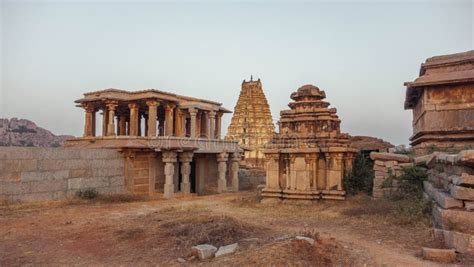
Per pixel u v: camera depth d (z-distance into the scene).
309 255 8.10
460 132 16.61
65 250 10.11
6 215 15.84
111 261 9.02
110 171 24.56
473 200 9.59
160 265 8.55
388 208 14.10
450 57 17.89
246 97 62.00
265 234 11.23
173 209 17.78
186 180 27.80
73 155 22.02
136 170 26.44
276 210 16.97
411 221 11.86
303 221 13.95
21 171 19.05
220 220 12.34
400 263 7.97
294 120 20.23
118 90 32.50
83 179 22.59
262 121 60.62
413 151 21.31
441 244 9.19
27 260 9.23
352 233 11.34
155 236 11.02
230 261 8.30
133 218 14.97
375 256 8.52
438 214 10.38
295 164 19.14
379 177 17.64
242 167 43.66
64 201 20.56
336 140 19.23
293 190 18.95
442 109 17.23
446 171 11.70
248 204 19.47
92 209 18.42
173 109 35.50
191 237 10.48
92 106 33.44
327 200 18.52
